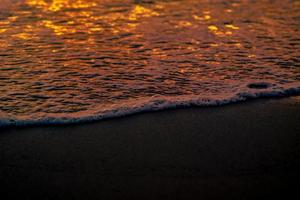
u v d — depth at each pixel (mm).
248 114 5215
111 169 4129
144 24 8828
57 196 3758
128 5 10281
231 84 6031
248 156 4336
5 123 4926
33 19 9094
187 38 7980
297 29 8578
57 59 6969
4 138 4652
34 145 4527
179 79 6215
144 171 4102
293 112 5262
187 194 3779
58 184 3910
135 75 6363
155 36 8086
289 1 10828
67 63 6816
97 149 4465
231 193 3789
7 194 3773
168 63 6801
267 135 4730
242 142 4598
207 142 4605
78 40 7883
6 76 6277
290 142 4594
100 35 8148
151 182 3941
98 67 6664
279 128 4883
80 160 4270
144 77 6293
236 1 10789
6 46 7496
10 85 5992
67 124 4957
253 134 4758
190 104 5434
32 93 5762
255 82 6090
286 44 7695
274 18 9352
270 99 5605
